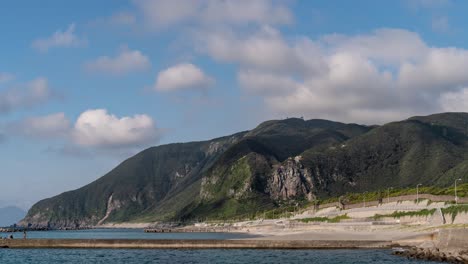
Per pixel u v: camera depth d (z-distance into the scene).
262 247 130.75
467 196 191.38
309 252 119.88
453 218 152.38
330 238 150.88
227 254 116.88
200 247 132.75
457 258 93.81
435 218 162.00
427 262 96.50
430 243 113.69
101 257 113.44
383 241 128.38
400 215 196.50
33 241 136.62
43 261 107.75
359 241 129.00
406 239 129.50
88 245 135.50
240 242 132.00
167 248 132.62
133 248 133.50
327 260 102.94
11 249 133.00
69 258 112.31
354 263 97.56
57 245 136.00
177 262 102.81
